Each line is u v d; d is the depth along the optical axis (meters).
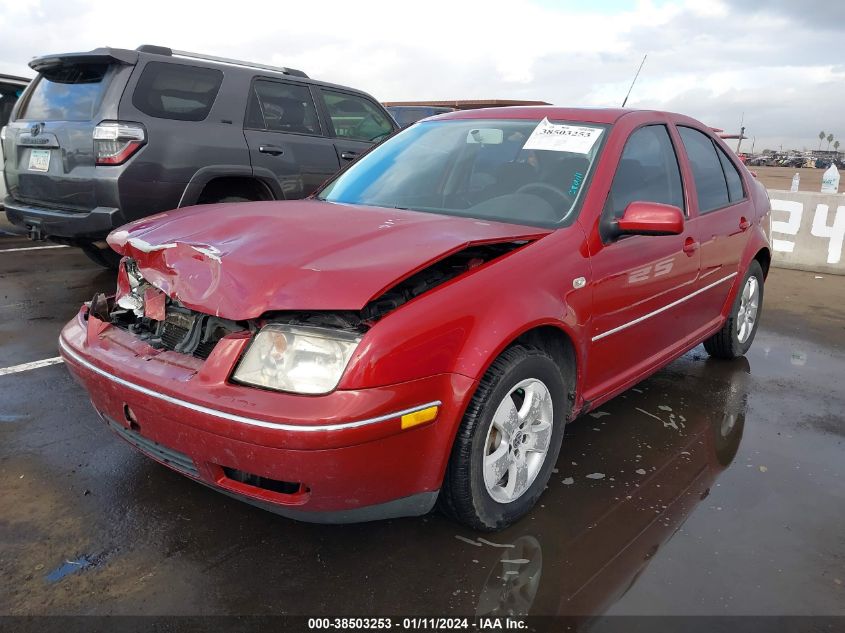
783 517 2.71
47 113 5.34
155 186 5.04
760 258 4.77
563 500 2.76
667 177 3.49
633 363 3.27
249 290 2.08
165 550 2.33
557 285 2.54
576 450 3.23
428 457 2.17
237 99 5.62
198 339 2.25
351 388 1.95
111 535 2.41
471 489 2.30
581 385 2.81
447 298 2.20
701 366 4.64
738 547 2.48
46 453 2.98
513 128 3.36
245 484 2.15
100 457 2.96
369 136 7.05
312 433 1.90
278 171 5.87
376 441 2.00
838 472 3.12
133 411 2.27
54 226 5.12
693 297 3.71
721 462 3.17
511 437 2.44
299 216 2.65
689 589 2.23
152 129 4.98
